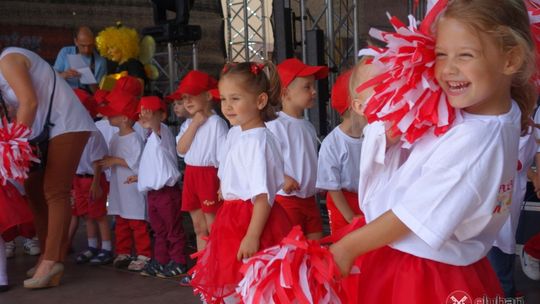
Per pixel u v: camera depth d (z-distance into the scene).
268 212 2.83
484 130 1.56
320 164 3.50
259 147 2.85
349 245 1.60
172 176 4.53
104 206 5.14
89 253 5.23
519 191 2.96
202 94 4.27
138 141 4.90
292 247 1.60
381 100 1.65
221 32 9.88
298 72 3.67
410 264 1.68
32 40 8.30
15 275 4.89
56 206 4.43
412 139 1.63
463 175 1.54
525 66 1.57
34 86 4.23
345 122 3.51
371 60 1.90
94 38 7.61
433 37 1.60
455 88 1.55
